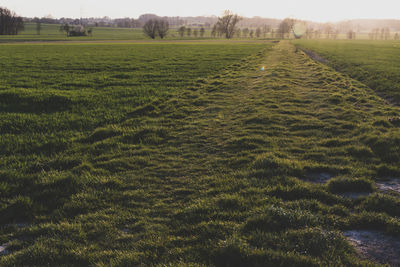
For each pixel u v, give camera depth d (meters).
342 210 5.27
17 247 4.65
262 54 43.59
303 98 15.13
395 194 5.82
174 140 9.68
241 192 6.06
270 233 4.57
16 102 13.90
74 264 4.22
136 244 4.59
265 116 11.67
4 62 32.56
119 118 11.91
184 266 3.95
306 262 3.93
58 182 6.67
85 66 29.72
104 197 6.15
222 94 16.61
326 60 35.72
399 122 10.39
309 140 9.26
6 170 7.15
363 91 16.42
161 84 19.92
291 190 6.00
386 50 49.62
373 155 7.70
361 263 3.95
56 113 12.35
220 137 9.80
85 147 8.92
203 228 4.85
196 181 6.80
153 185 6.68
